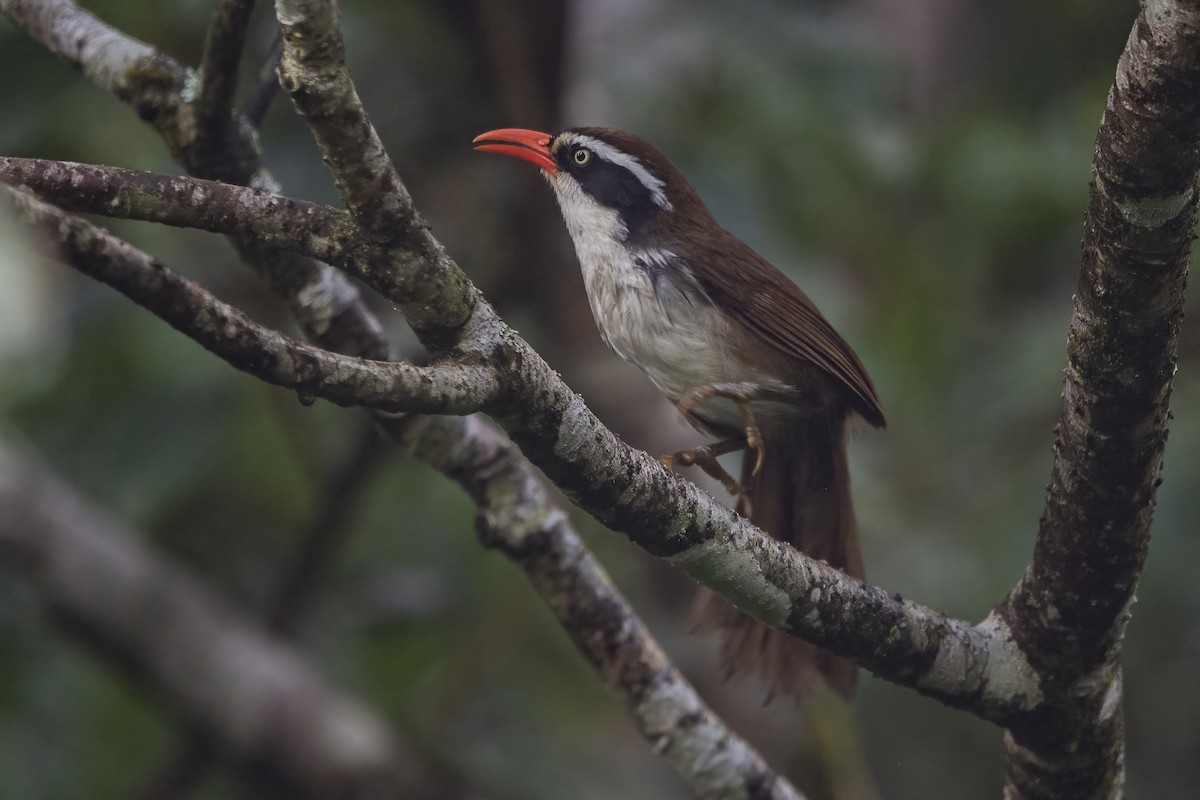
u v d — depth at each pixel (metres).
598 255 9.44
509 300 12.46
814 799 11.16
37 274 4.27
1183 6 5.01
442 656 11.72
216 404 10.95
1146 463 6.11
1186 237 5.58
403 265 5.48
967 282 13.62
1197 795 13.22
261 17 11.55
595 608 8.31
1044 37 14.88
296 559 10.82
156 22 10.87
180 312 5.01
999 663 6.64
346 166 5.31
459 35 11.98
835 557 8.94
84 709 10.95
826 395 9.05
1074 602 6.45
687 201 9.62
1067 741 6.79
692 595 12.01
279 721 10.00
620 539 12.30
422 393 5.38
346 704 10.36
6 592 10.56
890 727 14.27
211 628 10.12
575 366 12.30
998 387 13.32
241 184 7.68
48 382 10.41
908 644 6.55
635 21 12.81
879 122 12.73
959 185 13.27
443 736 11.05
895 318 13.09
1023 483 13.16
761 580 6.35
